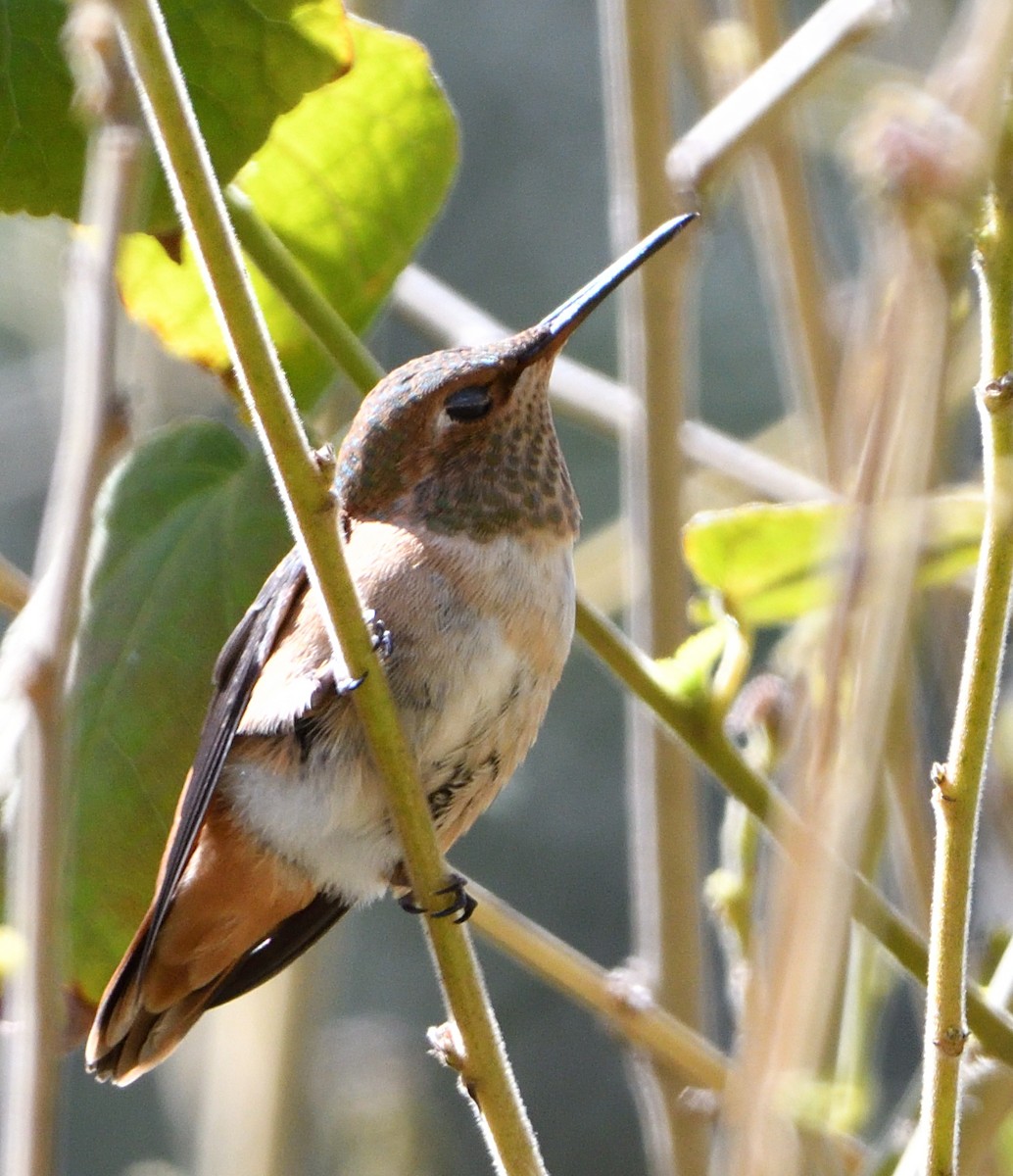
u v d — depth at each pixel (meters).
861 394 1.94
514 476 1.97
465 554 1.97
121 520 1.98
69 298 1.96
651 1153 2.00
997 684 1.92
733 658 1.95
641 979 1.99
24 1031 1.92
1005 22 1.92
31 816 1.92
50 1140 1.92
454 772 1.97
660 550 1.99
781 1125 1.92
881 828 1.96
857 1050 1.97
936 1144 1.92
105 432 1.93
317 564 1.93
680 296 1.99
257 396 1.93
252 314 1.92
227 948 1.98
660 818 1.99
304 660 1.97
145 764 1.97
